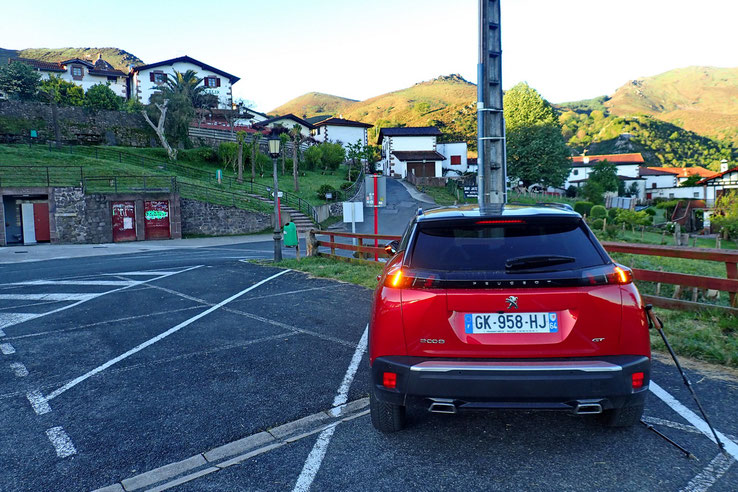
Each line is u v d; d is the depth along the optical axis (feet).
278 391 13.61
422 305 8.73
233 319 22.95
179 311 25.31
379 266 36.94
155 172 125.90
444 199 147.02
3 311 26.94
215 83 236.22
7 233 88.02
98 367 16.52
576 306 8.39
